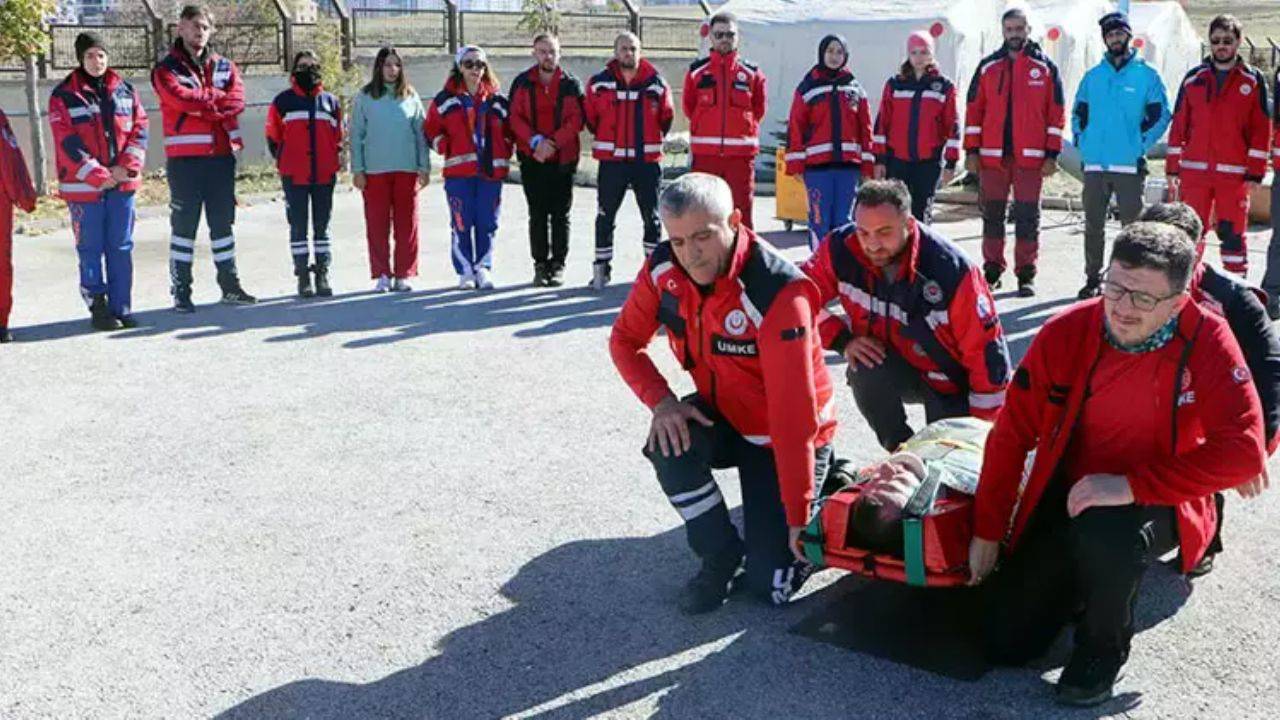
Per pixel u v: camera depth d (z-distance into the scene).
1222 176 8.83
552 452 5.92
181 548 4.84
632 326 4.30
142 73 17.56
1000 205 9.65
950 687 3.73
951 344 4.74
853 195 9.98
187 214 8.97
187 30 8.84
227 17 18.64
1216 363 3.46
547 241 9.95
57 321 8.79
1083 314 3.65
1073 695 3.60
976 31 17.12
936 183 10.03
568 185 9.88
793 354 3.89
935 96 9.83
